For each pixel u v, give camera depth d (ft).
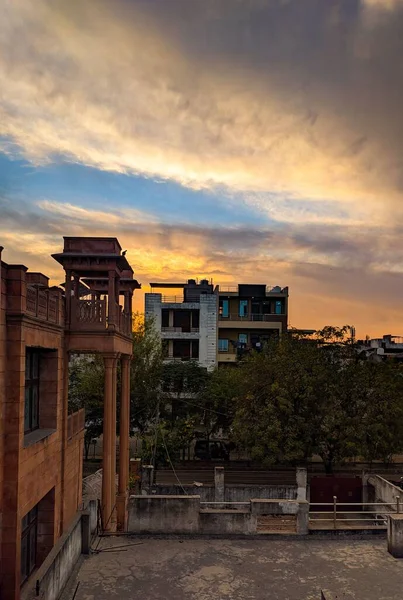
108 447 53.93
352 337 106.63
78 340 50.98
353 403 93.86
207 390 126.00
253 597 36.73
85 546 43.93
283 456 93.66
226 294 168.45
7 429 35.70
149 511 48.80
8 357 35.86
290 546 46.65
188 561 43.09
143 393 111.65
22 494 36.78
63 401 49.60
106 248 51.37
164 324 152.25
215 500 73.10
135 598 36.52
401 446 93.30
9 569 35.22
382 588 38.19
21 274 36.17
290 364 96.22
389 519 45.34
